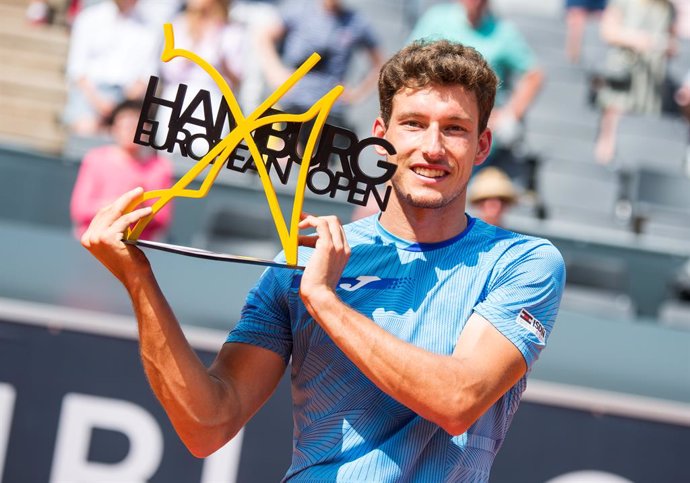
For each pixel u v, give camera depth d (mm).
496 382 2508
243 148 2609
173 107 2570
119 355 5070
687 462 5203
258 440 5012
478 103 2660
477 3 8312
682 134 9406
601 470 5152
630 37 9648
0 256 5762
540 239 2771
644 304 7453
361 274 2697
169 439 5023
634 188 8484
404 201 2717
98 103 7844
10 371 5012
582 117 9883
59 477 4980
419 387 2396
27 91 8797
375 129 2789
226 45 7941
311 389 2658
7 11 8961
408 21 10164
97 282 5750
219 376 2697
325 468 2572
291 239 2527
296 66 7941
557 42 10586
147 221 2576
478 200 6926
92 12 7953
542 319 2668
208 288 5879
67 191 7156
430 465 2572
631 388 5719
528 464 5113
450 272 2668
